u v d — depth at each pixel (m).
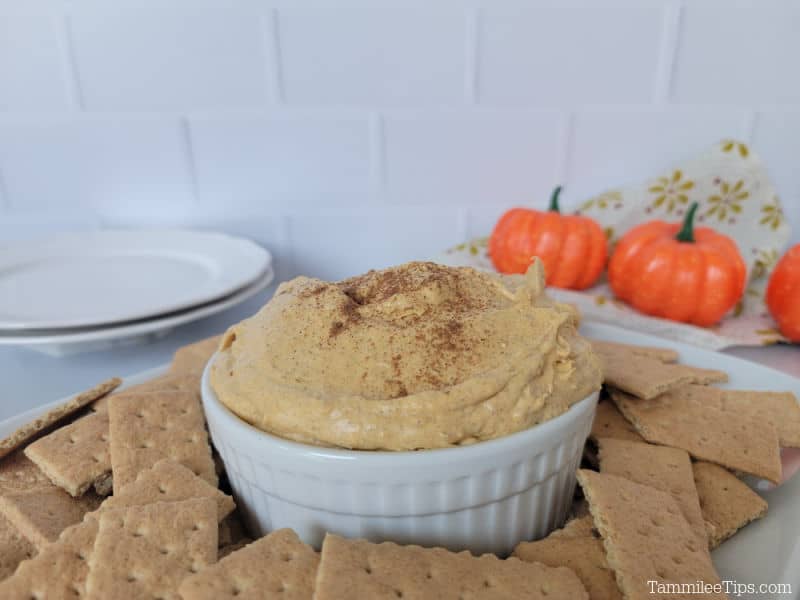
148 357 0.37
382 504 0.20
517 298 0.23
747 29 0.43
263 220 0.48
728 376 0.31
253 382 0.21
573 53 0.44
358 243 0.49
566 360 0.22
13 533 0.22
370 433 0.19
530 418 0.20
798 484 0.25
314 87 0.44
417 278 0.23
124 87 0.44
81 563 0.19
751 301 0.43
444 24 0.43
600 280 0.47
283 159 0.46
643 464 0.24
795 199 0.49
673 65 0.44
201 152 0.46
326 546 0.19
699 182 0.45
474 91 0.45
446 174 0.47
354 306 0.23
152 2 0.41
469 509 0.21
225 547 0.22
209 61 0.43
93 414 0.28
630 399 0.28
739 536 0.22
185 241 0.45
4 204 0.47
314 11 0.42
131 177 0.46
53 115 0.44
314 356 0.21
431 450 0.19
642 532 0.20
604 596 0.19
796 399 0.28
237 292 0.38
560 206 0.49
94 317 0.32
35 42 0.42
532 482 0.21
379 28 0.43
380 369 0.20
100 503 0.24
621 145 0.47
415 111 0.45
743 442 0.26
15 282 0.40
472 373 0.20
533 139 0.46
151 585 0.18
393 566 0.19
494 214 0.49
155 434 0.26
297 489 0.20
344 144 0.46
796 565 0.21
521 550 0.21
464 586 0.18
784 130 0.47
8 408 0.32
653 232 0.41
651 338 0.35
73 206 0.47
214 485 0.24
